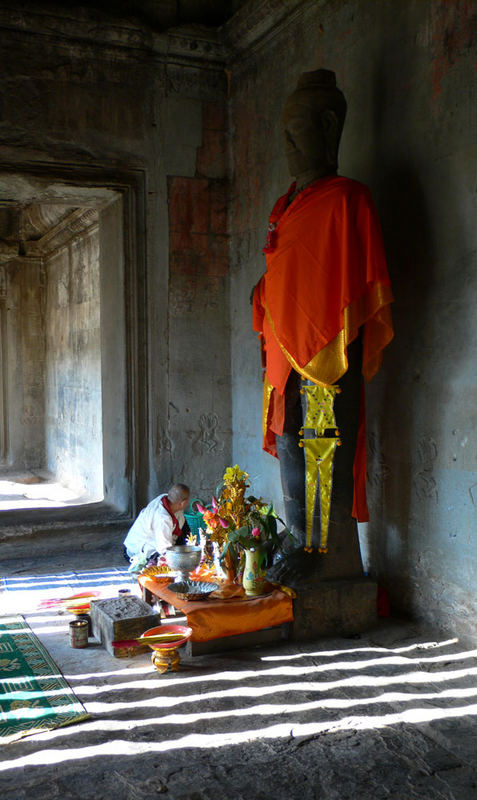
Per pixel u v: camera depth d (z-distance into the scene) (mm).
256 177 6949
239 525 4918
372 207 4520
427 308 4793
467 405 4465
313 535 4848
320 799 2918
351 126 5578
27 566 6473
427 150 4766
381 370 5246
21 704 3734
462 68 4449
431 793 2949
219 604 4457
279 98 6516
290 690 3893
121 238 7176
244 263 7227
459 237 4504
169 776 3078
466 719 3539
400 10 4992
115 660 4352
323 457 4734
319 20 5914
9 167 6652
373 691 3869
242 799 2918
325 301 4496
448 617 4672
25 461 13469
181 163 7270
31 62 6672
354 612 4785
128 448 7230
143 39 6914
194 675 4109
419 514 4914
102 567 6434
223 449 7555
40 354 13484
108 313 7648
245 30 6777
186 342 7367
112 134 6992
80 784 3018
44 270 13312
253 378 7102
